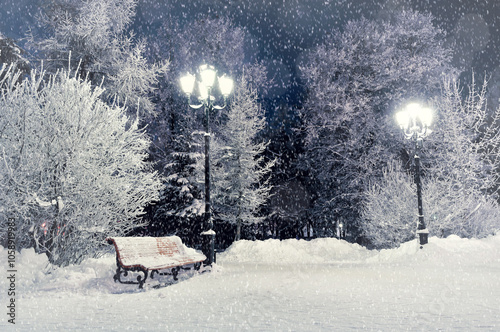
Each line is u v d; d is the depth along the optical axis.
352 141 27.86
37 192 9.27
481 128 24.45
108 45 20.94
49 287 7.50
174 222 28.02
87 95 10.85
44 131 9.57
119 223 10.84
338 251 20.38
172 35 31.72
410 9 30.02
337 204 30.17
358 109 29.36
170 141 30.25
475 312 5.05
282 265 14.41
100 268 9.14
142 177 11.16
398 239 19.20
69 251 10.05
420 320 4.61
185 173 28.08
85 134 9.96
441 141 22.31
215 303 6.06
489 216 19.42
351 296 6.62
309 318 4.82
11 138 9.12
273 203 36.75
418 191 14.95
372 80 29.20
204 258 11.19
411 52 29.94
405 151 28.83
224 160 27.28
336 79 30.62
